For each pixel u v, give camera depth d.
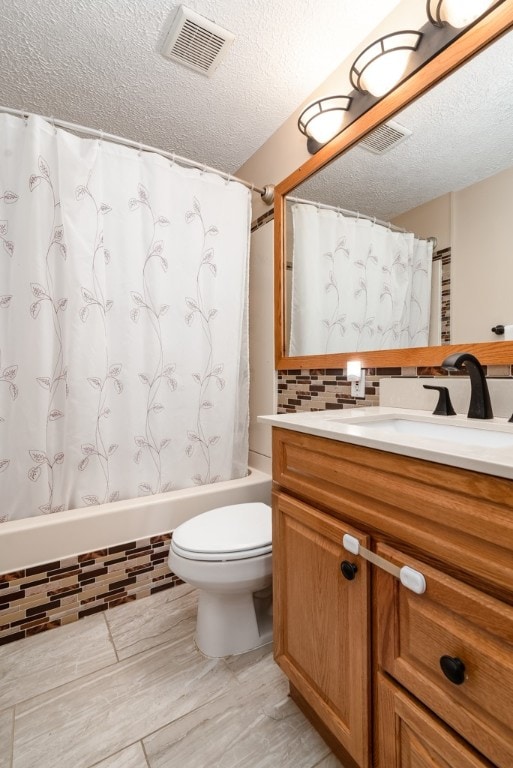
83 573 1.36
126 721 0.94
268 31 1.23
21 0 1.11
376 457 0.67
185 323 1.62
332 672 0.79
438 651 0.57
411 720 0.61
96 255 1.41
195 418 1.66
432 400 1.08
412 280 1.15
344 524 0.75
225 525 1.21
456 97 1.00
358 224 1.32
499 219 0.94
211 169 1.66
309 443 0.85
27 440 1.32
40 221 1.31
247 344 1.81
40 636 1.26
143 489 1.56
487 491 0.49
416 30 1.03
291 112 1.60
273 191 1.72
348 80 1.33
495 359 0.94
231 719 0.95
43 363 1.32
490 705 0.50
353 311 1.35
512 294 0.91
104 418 1.46
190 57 1.32
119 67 1.36
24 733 0.91
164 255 1.55
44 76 1.39
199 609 1.21
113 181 1.45
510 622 0.47
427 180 1.10
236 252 1.73
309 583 0.86
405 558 0.62
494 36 0.88
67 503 1.41
